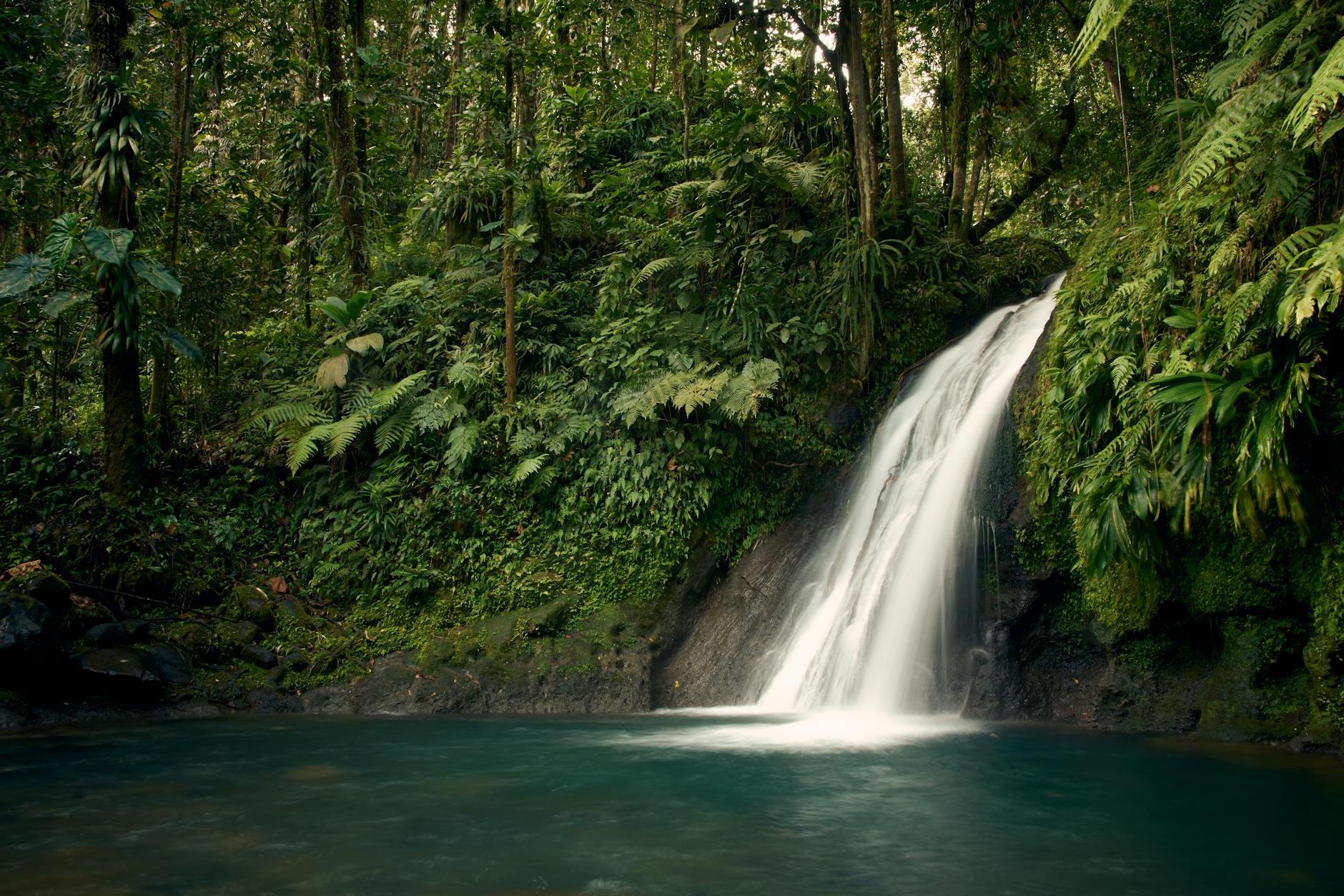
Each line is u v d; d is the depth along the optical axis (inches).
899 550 337.1
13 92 394.0
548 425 411.2
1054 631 306.3
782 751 246.4
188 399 459.8
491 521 393.1
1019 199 576.7
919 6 533.0
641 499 387.9
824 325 429.7
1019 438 317.7
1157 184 322.3
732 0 470.9
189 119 558.9
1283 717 253.8
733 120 456.8
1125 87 478.9
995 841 159.2
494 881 135.9
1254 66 243.1
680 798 190.7
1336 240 185.9
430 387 442.9
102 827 167.5
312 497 413.4
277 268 575.8
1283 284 218.4
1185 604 276.2
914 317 448.5
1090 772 217.0
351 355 448.8
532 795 194.2
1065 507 298.5
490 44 433.4
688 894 130.7
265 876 137.8
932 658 313.7
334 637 365.7
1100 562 255.4
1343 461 237.6
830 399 428.5
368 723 307.6
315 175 506.9
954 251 481.4
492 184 477.1
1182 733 273.3
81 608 333.4
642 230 469.7
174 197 449.1
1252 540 257.3
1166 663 287.1
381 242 523.5
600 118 568.4
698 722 305.9
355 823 169.9
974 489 320.2
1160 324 268.4
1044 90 599.2
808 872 141.9
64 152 444.8
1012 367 355.3
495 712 338.0
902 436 393.7
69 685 315.9
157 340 387.5
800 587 374.9
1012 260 486.3
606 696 345.4
